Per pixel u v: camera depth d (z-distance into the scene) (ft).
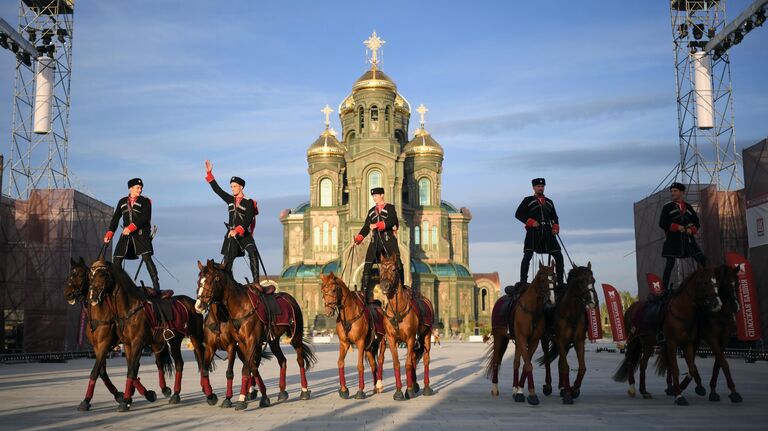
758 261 126.82
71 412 54.13
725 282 58.85
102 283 53.11
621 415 51.13
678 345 60.44
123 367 119.85
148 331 56.80
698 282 57.11
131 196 59.26
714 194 151.02
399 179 344.90
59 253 154.71
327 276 61.11
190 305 62.69
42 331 152.46
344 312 63.00
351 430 44.37
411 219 369.91
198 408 56.75
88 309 55.47
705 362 122.01
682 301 58.44
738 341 138.21
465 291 364.17
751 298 110.22
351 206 345.31
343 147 387.14
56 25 174.29
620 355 163.84
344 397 64.08
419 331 65.00
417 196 374.22
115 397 59.57
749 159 129.70
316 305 360.69
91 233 167.53
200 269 55.36
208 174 62.64
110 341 55.72
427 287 346.33
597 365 123.44
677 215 63.98
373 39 372.79
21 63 169.48
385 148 352.90
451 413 52.54
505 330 63.05
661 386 77.41
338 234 370.73
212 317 57.77
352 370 110.32
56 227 155.63
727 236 148.77
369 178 345.51
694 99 171.12
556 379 89.04
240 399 55.52
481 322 376.68
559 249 63.77
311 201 381.40
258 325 57.26
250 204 62.39
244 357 56.49
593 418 49.60
